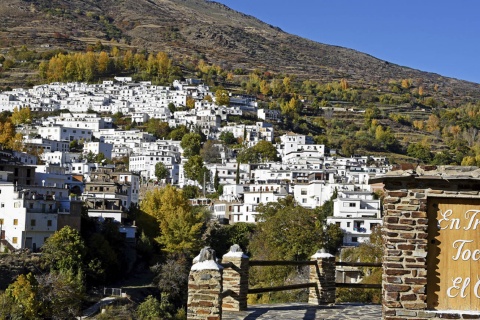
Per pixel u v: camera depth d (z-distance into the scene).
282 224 92.81
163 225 108.88
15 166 122.88
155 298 83.94
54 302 75.88
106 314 79.06
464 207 13.74
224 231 117.00
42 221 96.44
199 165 199.38
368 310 20.23
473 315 13.41
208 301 15.28
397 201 13.82
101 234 99.69
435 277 13.73
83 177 148.12
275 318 18.52
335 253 100.81
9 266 84.56
